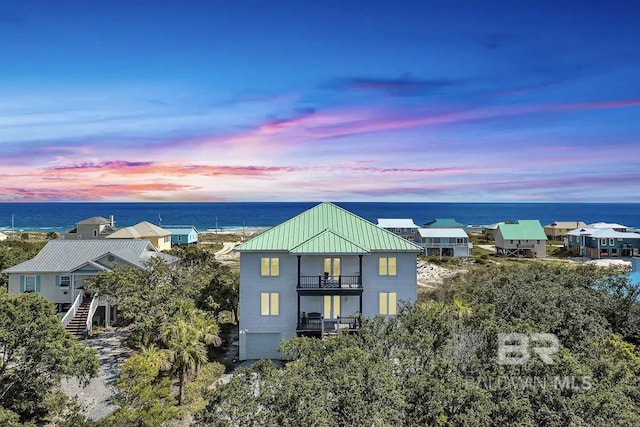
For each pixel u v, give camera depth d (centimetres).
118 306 3422
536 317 2691
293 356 2117
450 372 1677
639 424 1415
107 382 2816
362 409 1416
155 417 2011
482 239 13275
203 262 4978
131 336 3391
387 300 3409
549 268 4288
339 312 3419
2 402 2050
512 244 9931
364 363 1605
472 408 1458
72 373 2100
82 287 4009
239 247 3378
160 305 3262
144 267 4038
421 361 1836
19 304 2095
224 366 3131
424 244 9656
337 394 1534
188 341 2570
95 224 8662
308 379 1630
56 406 2147
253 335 3388
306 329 3269
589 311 3025
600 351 2350
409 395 1552
